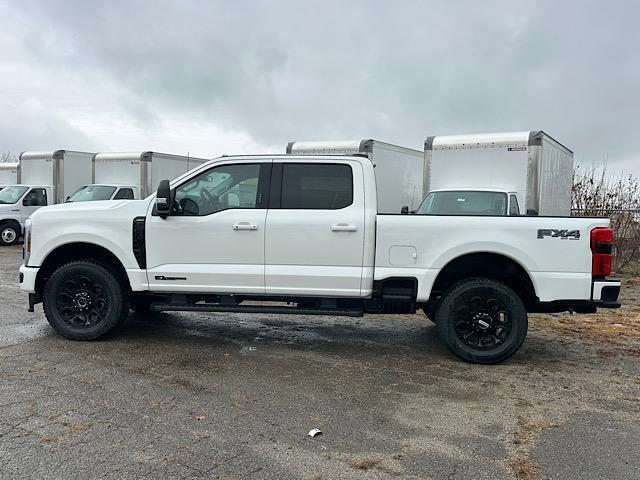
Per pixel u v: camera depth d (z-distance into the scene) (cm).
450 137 1136
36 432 382
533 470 343
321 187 580
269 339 653
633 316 815
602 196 1527
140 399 448
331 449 367
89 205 623
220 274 580
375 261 568
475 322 564
